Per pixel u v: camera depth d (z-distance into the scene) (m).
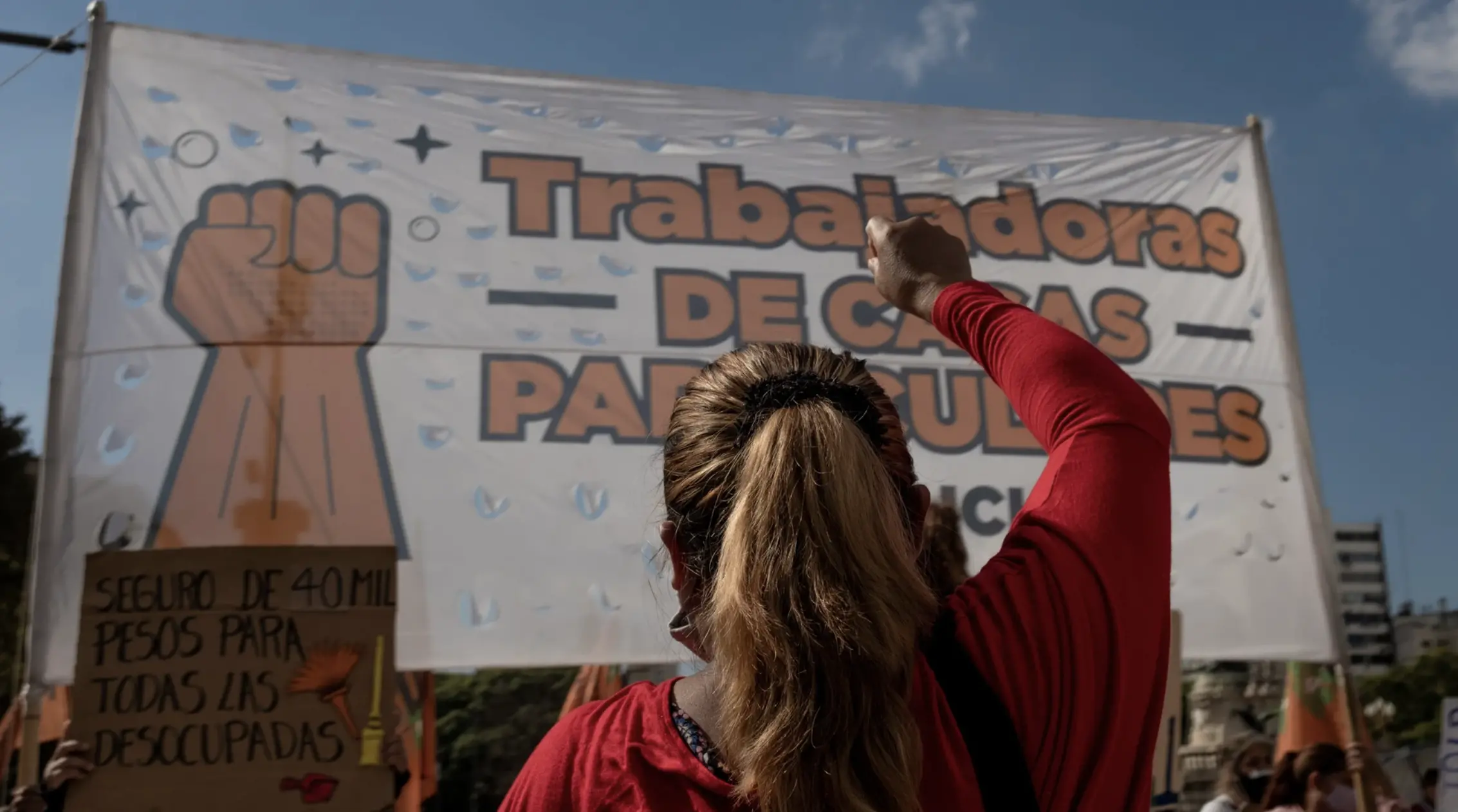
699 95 4.45
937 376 4.30
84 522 3.42
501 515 3.76
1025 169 4.69
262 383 3.69
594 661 3.69
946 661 0.70
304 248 3.88
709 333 4.17
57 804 2.64
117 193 3.75
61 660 3.26
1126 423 0.81
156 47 3.94
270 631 2.82
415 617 3.61
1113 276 4.62
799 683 0.63
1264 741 4.85
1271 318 4.71
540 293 4.05
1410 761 4.75
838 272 4.36
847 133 4.55
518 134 4.21
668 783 0.67
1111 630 0.73
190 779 2.69
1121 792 0.72
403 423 3.78
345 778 2.74
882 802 0.62
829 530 0.66
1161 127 4.86
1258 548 4.38
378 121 4.09
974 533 4.14
